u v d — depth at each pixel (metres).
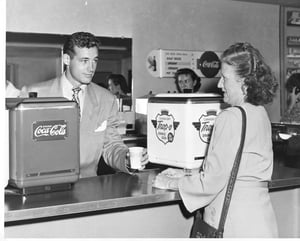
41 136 1.91
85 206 1.82
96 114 2.83
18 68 4.79
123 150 2.67
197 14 5.81
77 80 2.83
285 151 2.92
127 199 1.91
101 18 5.21
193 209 1.95
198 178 1.92
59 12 4.98
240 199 1.87
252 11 6.20
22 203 1.79
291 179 2.26
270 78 1.95
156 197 1.98
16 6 4.77
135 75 5.44
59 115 1.96
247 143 1.88
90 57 2.79
